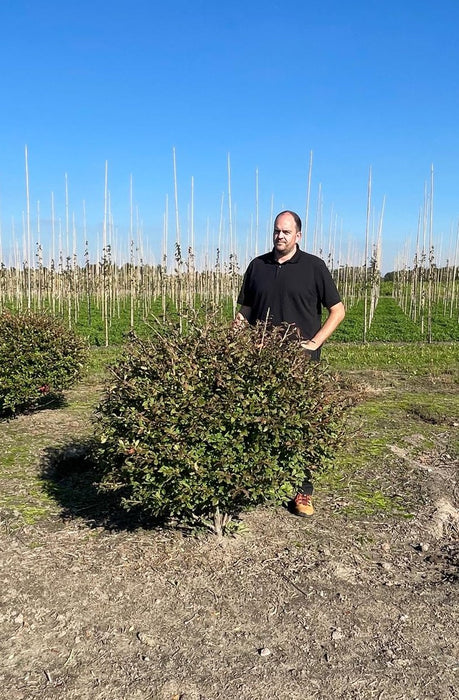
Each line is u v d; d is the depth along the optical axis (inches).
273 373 150.7
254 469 146.6
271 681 114.4
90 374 458.9
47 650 123.2
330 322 184.9
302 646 125.3
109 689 111.8
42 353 309.7
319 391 156.6
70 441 268.1
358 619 135.5
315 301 188.1
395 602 143.3
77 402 354.9
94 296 1501.0
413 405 347.9
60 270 1098.1
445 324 1071.0
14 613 136.0
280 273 187.0
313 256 187.8
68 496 203.9
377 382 456.4
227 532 171.6
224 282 1211.9
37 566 155.9
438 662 121.0
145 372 153.4
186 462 143.2
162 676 115.3
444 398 387.2
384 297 1967.3
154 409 144.3
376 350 701.9
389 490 213.9
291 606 139.8
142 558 160.1
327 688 112.8
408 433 284.0
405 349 717.9
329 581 151.3
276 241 185.8
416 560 166.6
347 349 719.1
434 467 242.4
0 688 111.9
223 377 147.0
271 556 162.6
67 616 134.8
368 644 126.5
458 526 190.4
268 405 146.5
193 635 128.4
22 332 309.7
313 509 192.5
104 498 200.2
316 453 154.8
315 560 161.5
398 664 120.1
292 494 157.8
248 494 146.3
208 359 150.3
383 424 300.7
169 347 154.6
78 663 119.2
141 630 130.0
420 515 194.2
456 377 482.6
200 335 157.8
